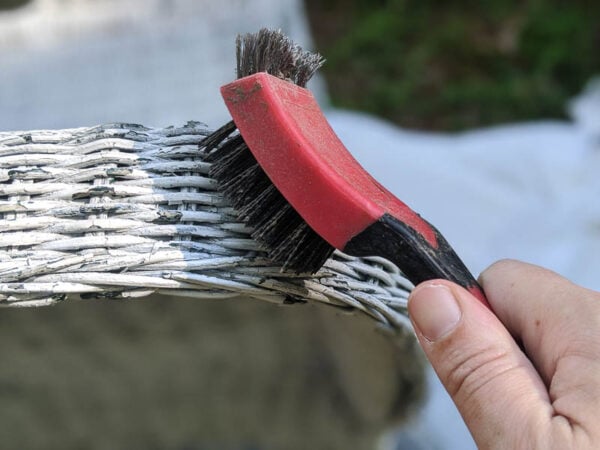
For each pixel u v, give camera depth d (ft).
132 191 0.72
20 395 1.59
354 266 0.77
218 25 2.00
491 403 0.66
